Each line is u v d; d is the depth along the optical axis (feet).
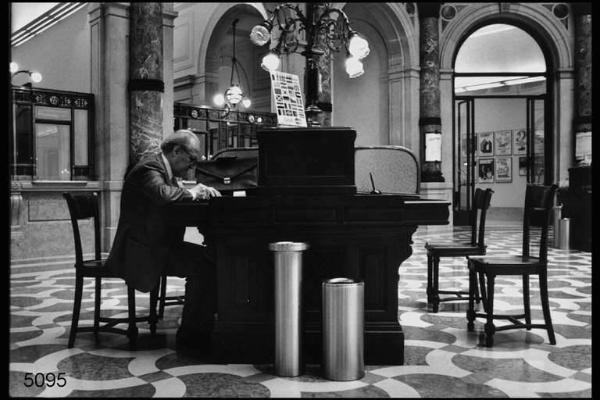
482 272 12.62
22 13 41.65
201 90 46.83
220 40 47.83
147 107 27.68
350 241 11.21
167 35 29.78
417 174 18.62
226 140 38.47
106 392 9.46
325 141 11.13
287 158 11.19
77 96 28.76
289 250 10.22
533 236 39.14
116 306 16.75
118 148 28.58
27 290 19.25
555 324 14.39
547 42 46.01
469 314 13.87
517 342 12.69
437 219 11.09
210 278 12.30
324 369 10.21
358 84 45.60
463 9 44.65
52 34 40.50
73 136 29.07
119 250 12.21
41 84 42.75
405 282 20.99
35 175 28.53
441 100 44.73
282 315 10.27
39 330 13.83
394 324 11.14
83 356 11.65
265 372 10.60
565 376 10.30
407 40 42.04
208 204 11.30
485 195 15.72
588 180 30.53
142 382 10.00
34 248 27.66
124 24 28.63
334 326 10.05
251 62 56.75
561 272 23.27
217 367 10.93
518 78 50.83
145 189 11.69
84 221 29.30
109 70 28.25
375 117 44.73
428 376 10.32
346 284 10.02
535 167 52.80
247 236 11.25
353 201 11.02
